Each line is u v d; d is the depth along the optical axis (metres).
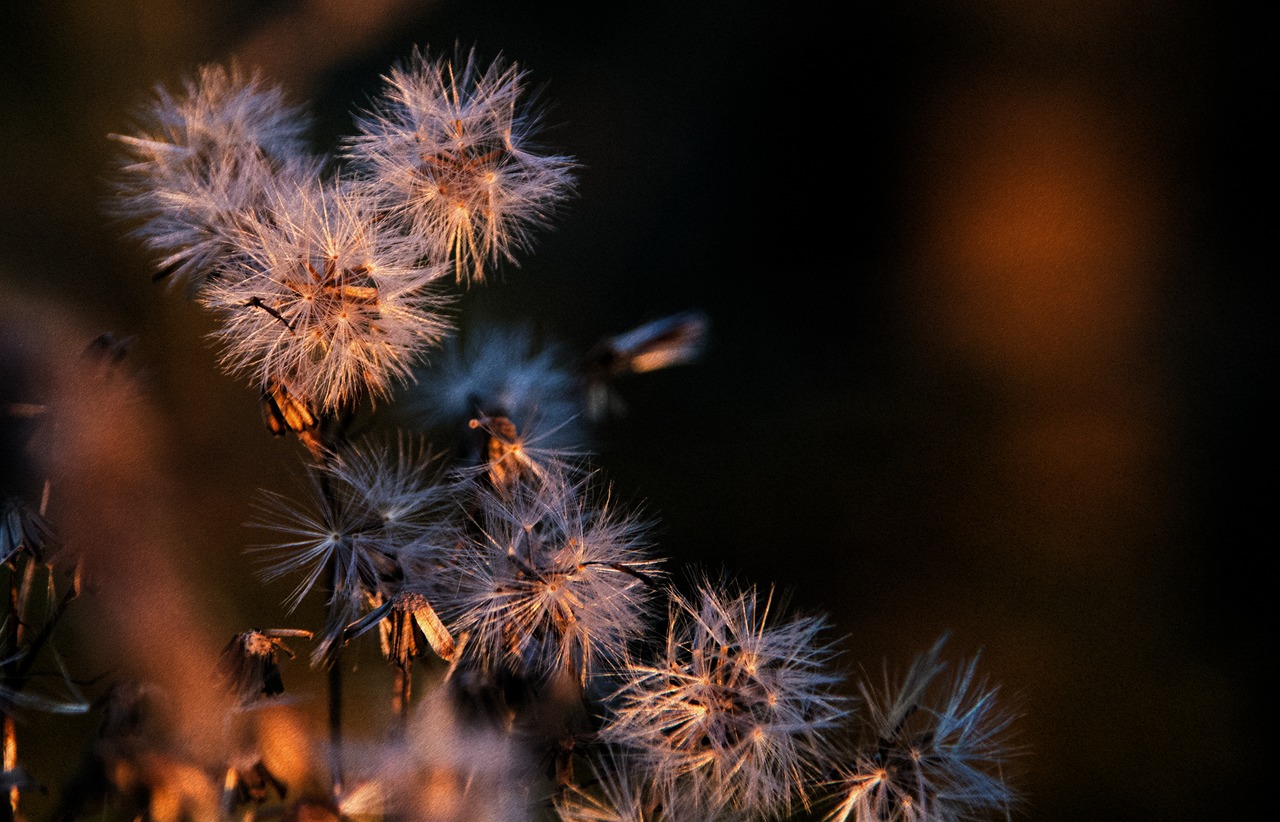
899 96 1.03
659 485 0.67
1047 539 0.66
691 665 0.32
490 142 0.33
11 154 0.57
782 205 1.02
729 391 0.79
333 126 0.61
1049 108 1.02
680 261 0.97
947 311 0.91
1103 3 1.03
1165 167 0.98
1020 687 0.55
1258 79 0.98
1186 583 0.64
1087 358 0.84
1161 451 0.74
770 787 0.32
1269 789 0.50
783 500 0.66
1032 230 0.97
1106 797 0.50
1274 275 0.90
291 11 0.65
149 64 0.62
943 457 0.73
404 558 0.32
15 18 0.61
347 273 0.32
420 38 0.73
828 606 0.59
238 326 0.32
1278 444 0.74
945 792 0.32
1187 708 0.54
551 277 0.89
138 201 0.34
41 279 0.50
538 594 0.32
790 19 1.07
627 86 1.03
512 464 0.33
